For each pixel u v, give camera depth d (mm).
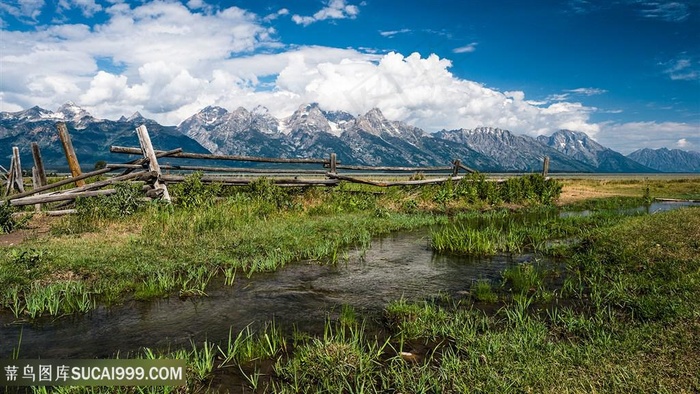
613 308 5781
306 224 12289
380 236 12078
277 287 6973
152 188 14250
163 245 9008
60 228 10359
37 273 6852
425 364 4051
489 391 3482
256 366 4234
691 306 5172
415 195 19047
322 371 3957
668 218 11445
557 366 3842
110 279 6914
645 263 7492
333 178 17766
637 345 4180
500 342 4508
